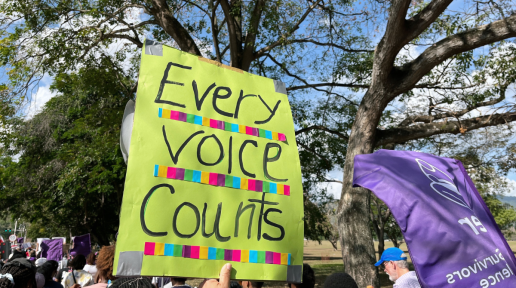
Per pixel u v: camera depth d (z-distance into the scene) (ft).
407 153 12.14
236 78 9.69
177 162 8.06
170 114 8.45
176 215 7.65
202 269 7.54
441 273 9.50
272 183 8.89
